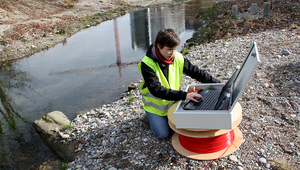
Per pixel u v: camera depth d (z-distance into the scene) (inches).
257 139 120.7
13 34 496.1
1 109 237.5
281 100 148.9
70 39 528.1
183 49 338.3
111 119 172.6
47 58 402.6
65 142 152.9
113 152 132.7
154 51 112.1
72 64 357.7
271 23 369.4
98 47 445.4
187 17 708.7
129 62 344.5
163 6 1055.6
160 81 115.3
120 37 515.2
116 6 992.2
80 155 136.3
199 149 113.8
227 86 103.8
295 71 182.5
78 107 221.3
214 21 532.7
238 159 110.4
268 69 199.5
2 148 166.9
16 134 184.7
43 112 220.4
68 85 280.2
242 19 461.1
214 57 267.6
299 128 121.6
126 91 246.4
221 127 92.4
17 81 311.6
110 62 351.3
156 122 128.1
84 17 741.9
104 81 281.6
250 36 323.9
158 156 122.3
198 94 104.2
